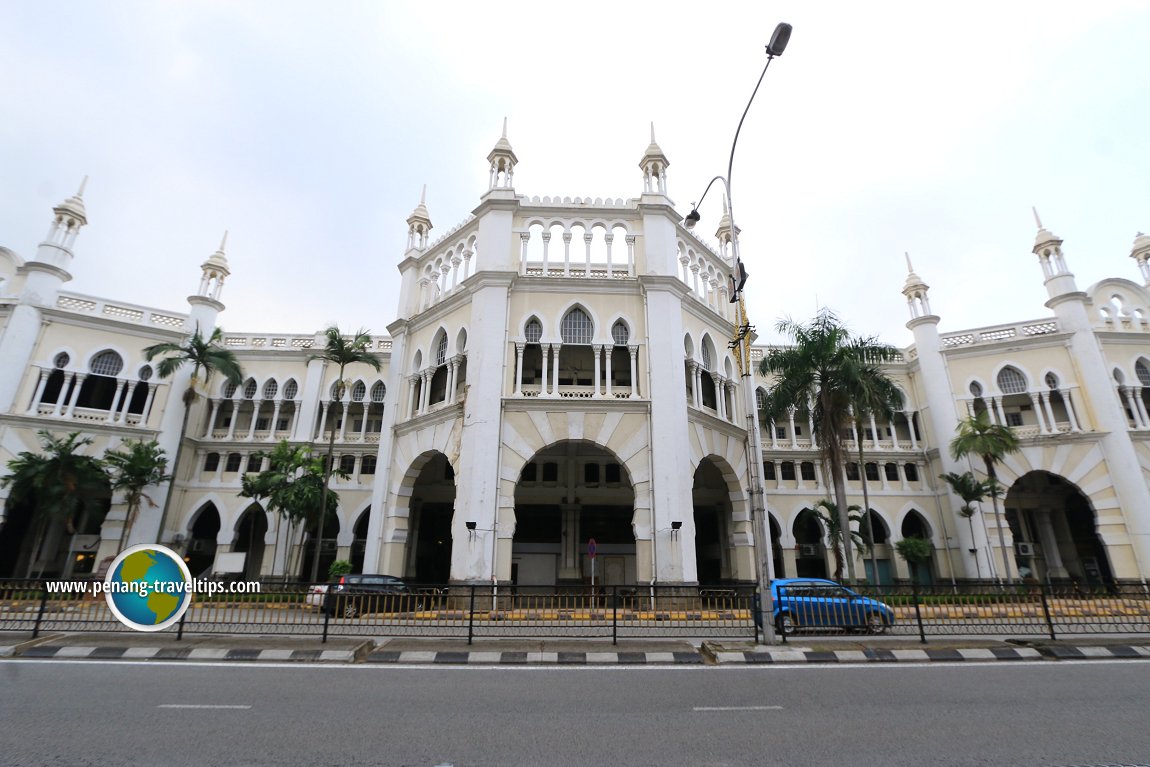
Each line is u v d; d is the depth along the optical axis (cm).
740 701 801
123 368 3334
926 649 1179
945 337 3716
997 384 3503
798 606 1449
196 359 3244
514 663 1103
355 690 850
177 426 3409
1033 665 1091
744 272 1588
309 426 3709
